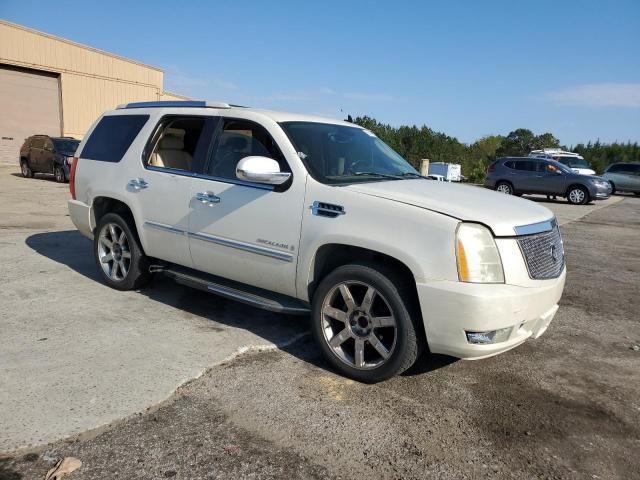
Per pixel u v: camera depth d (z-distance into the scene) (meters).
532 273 3.50
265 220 4.10
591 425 3.34
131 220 5.32
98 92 27.16
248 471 2.69
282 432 3.06
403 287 3.52
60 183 17.88
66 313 4.72
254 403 3.37
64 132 25.94
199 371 3.73
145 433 2.96
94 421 3.02
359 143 4.79
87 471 2.62
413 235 3.43
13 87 24.06
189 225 4.64
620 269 8.03
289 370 3.87
